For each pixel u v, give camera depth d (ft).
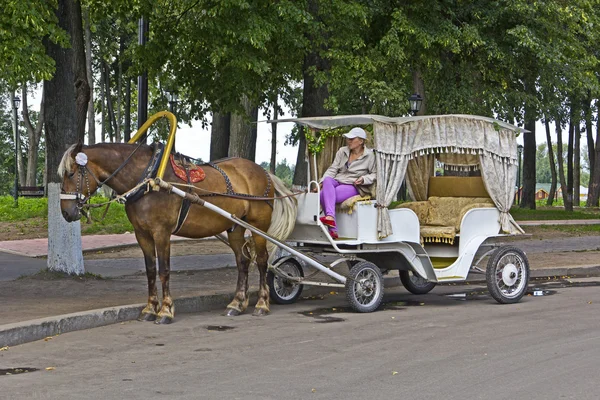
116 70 159.12
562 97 90.17
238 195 35.70
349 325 33.12
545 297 41.60
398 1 62.95
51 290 39.93
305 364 25.76
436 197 42.47
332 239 36.55
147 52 57.31
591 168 175.63
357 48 56.13
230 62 51.67
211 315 36.32
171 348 28.50
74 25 44.93
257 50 52.29
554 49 66.18
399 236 37.88
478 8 66.03
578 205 204.85
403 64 65.57
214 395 21.94
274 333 31.40
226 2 47.16
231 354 27.40
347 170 38.09
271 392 22.24
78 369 25.23
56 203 43.70
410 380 23.58
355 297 36.55
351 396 21.83
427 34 60.90
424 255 38.52
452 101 69.77
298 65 61.87
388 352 27.53
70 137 43.57
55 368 25.38
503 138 40.83
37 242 66.80
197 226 34.91
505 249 39.58
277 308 38.27
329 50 54.44
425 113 75.10
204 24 49.78
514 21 67.77
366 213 36.83
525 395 21.91
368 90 58.75
